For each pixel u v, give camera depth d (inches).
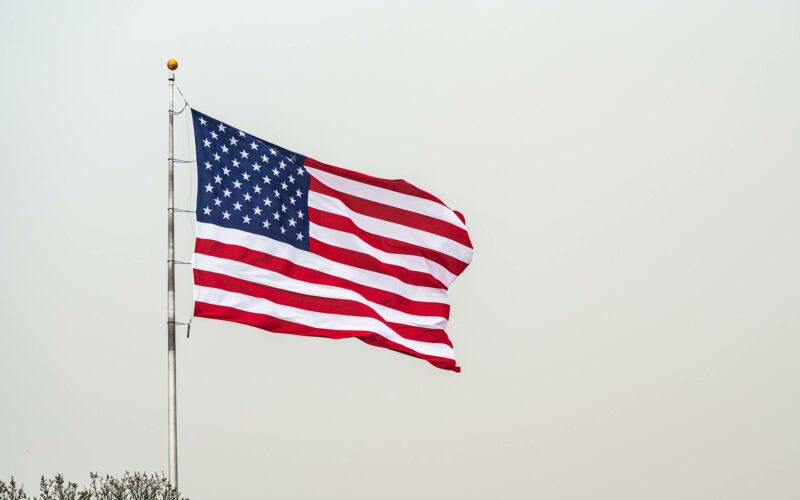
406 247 1290.6
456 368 1290.6
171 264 1110.4
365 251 1261.1
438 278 1305.4
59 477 913.5
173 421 1067.9
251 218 1176.2
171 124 1154.7
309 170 1245.7
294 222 1212.5
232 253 1151.6
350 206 1269.7
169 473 1053.8
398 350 1250.6
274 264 1180.5
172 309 1096.8
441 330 1294.3
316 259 1220.5
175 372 1082.1
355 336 1198.3
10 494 885.8
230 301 1133.1
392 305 1268.5
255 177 1194.6
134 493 950.4
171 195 1131.9
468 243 1316.4
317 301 1198.3
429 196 1305.4
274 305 1163.9
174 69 1167.0
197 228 1139.3
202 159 1162.6
